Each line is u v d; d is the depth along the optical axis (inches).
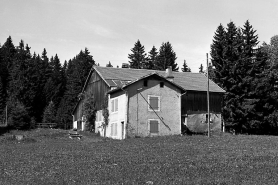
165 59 4025.6
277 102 2509.8
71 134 1916.8
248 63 2532.0
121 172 724.0
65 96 3885.3
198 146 1247.5
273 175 703.1
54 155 1021.2
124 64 2549.2
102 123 2021.4
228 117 2377.0
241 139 1563.7
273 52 2918.3
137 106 1787.6
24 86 3476.9
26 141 1581.0
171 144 1325.0
